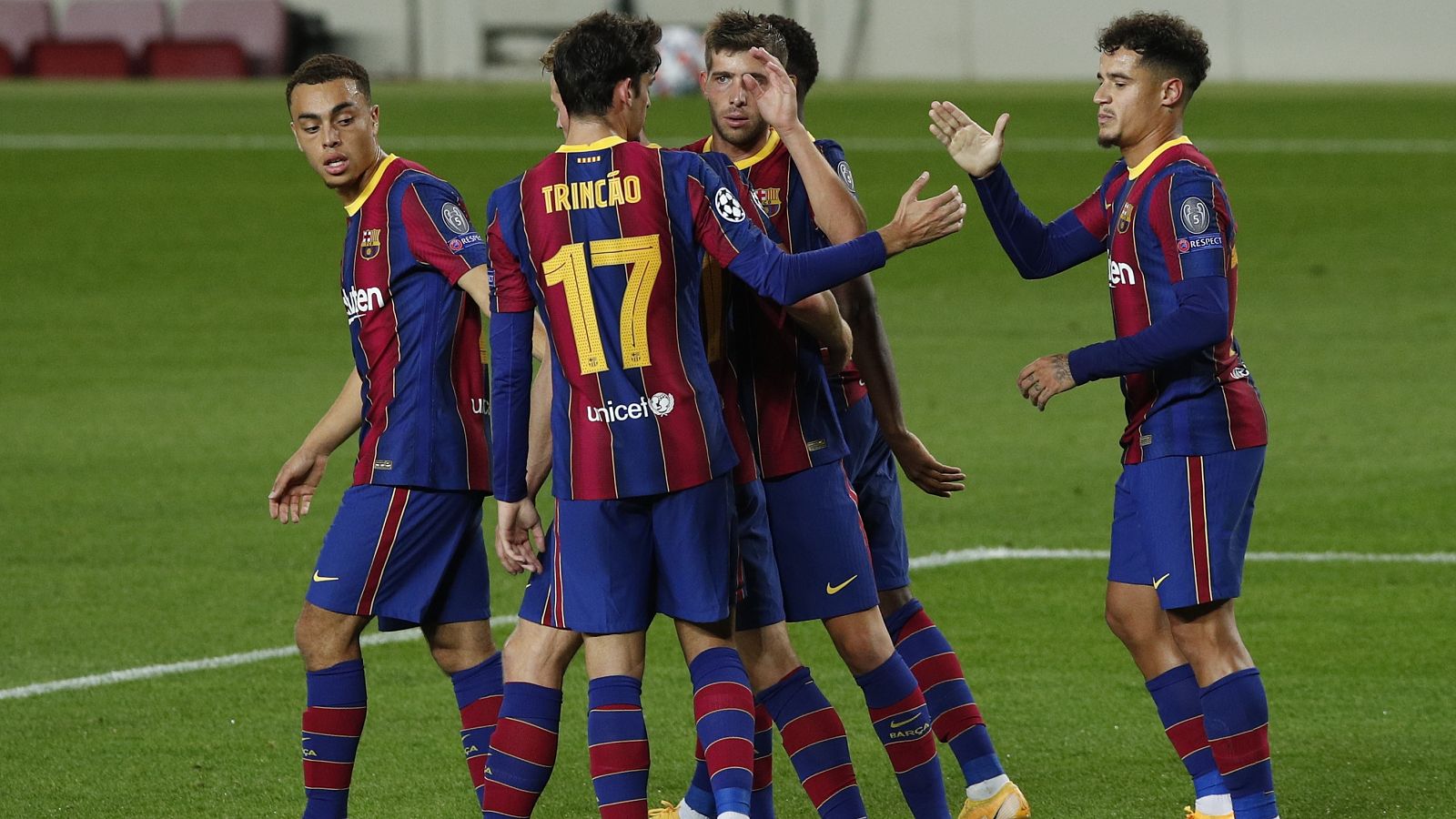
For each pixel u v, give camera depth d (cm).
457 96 10094
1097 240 1505
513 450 1343
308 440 1557
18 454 3272
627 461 1288
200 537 2695
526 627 1379
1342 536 2627
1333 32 11350
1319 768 1681
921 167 7000
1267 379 3853
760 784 1520
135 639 2183
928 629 1586
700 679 1318
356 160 1477
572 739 1834
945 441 3319
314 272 5328
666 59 9625
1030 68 11900
